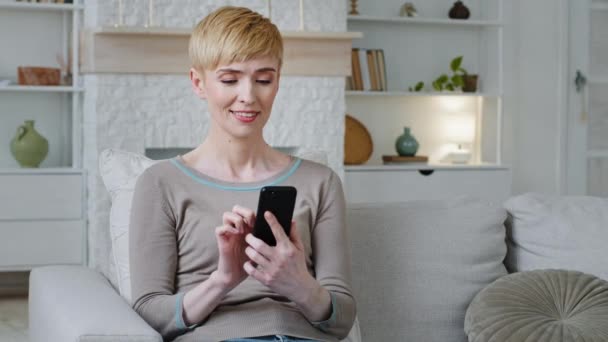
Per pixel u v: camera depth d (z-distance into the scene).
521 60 5.47
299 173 1.82
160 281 1.69
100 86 4.30
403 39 5.37
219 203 1.74
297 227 1.75
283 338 1.63
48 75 4.62
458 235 2.12
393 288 2.05
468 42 5.50
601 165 5.68
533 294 1.94
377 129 5.35
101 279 1.96
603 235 2.14
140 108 4.36
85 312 1.56
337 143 4.69
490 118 5.45
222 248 1.55
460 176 5.08
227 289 1.59
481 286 2.09
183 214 1.74
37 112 4.85
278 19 4.63
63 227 4.50
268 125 4.57
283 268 1.54
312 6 4.67
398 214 2.12
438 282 2.07
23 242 4.45
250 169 1.79
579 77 5.56
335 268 1.75
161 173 1.76
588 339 1.81
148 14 4.41
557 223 2.16
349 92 4.94
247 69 1.70
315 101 4.63
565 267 2.12
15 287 4.85
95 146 4.33
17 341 3.68
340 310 1.66
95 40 4.26
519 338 1.84
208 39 1.70
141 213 1.73
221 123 1.74
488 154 5.46
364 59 5.08
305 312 1.62
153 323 1.64
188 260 1.72
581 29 5.57
